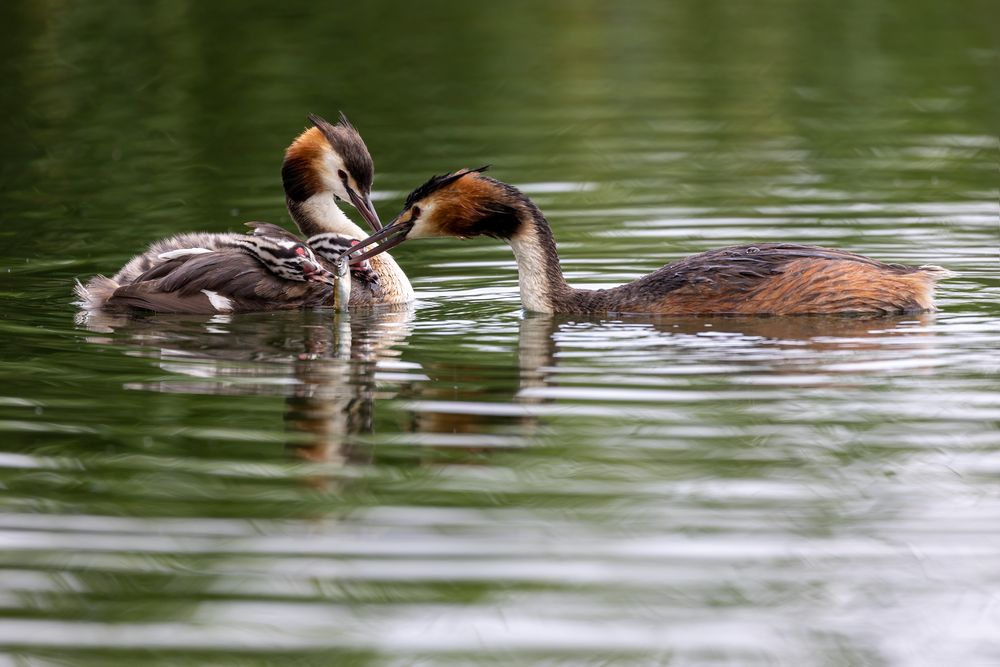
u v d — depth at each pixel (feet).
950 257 54.49
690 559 29.32
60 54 94.32
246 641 26.91
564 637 26.86
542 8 112.06
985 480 32.42
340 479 33.40
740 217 61.82
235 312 49.75
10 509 32.09
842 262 46.39
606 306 48.03
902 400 37.32
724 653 26.35
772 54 95.96
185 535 30.76
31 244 59.21
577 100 85.15
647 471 33.35
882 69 90.99
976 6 108.37
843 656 26.25
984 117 79.20
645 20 107.96
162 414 37.99
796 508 31.37
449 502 32.14
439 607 27.84
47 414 37.99
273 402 38.91
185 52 95.76
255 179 69.87
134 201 66.28
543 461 34.12
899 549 29.53
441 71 92.02
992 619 27.20
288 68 91.91
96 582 28.86
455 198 49.83
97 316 48.96
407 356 43.14
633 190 67.00
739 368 40.47
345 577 28.78
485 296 52.16
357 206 57.82
